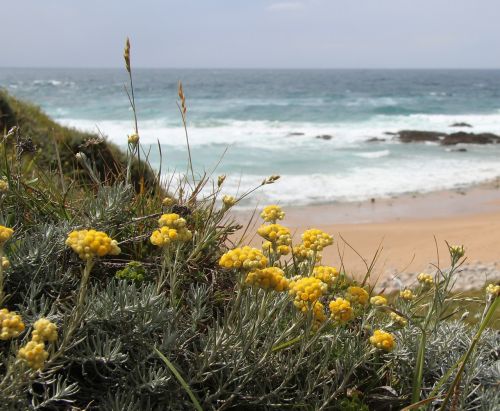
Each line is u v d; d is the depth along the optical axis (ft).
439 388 8.18
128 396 6.40
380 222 52.49
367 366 8.71
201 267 9.50
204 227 10.09
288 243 7.98
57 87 294.05
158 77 532.32
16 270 7.68
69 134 38.11
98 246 5.72
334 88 320.29
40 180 11.85
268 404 7.12
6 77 516.32
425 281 9.71
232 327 7.41
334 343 7.39
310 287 6.75
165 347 6.88
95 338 7.09
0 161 11.95
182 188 11.32
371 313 8.26
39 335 5.33
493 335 10.02
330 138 115.03
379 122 149.07
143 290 7.26
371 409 8.11
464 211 58.03
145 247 9.52
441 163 89.20
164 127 122.72
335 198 62.23
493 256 36.94
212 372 6.89
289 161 85.92
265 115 159.22
